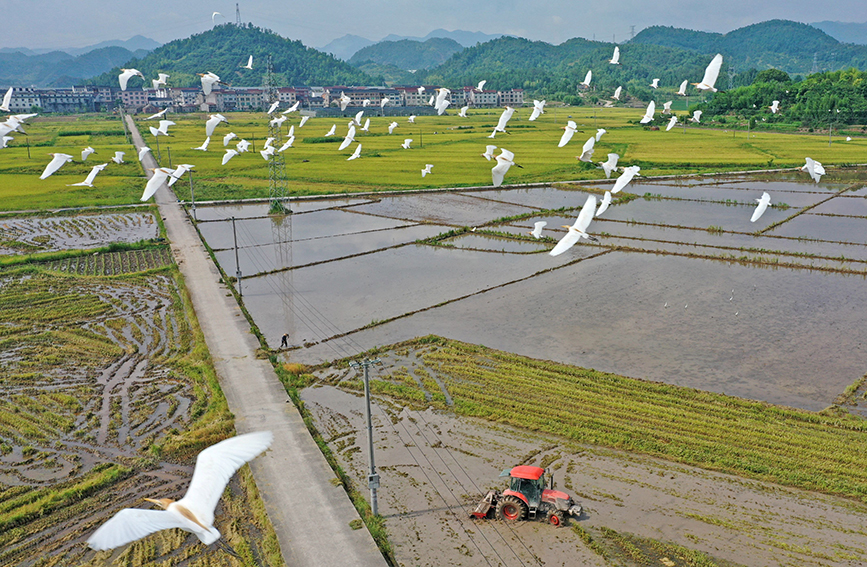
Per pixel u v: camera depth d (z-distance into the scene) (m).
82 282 70.19
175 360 49.72
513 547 28.92
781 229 92.31
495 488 33.41
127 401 43.75
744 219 98.19
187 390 45.16
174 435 39.03
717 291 66.00
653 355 50.41
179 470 35.56
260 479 33.44
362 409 42.50
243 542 28.70
